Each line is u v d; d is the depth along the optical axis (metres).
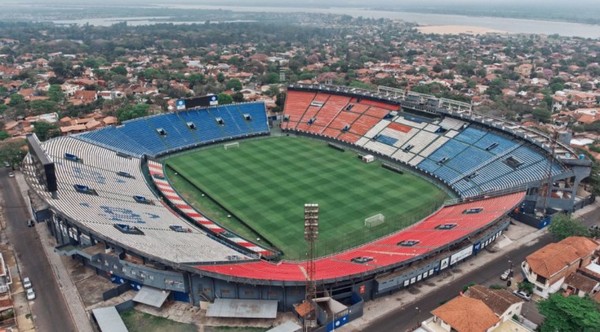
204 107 148.62
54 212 76.44
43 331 60.81
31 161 90.25
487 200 92.38
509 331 57.44
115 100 190.75
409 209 96.56
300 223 90.81
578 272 72.06
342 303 66.75
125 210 82.56
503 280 71.62
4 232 87.94
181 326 61.47
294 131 150.88
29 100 191.12
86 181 90.75
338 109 152.62
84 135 118.56
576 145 134.12
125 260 67.88
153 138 131.62
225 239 82.50
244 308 62.75
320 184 110.00
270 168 120.56
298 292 64.00
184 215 91.38
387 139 132.50
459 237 72.88
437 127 128.25
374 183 110.56
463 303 58.78
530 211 94.56
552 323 55.69
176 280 65.25
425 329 58.06
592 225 90.56
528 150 105.25
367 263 68.69
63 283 71.56
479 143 115.62
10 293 68.62
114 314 61.34
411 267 70.38
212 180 112.50
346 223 90.62
